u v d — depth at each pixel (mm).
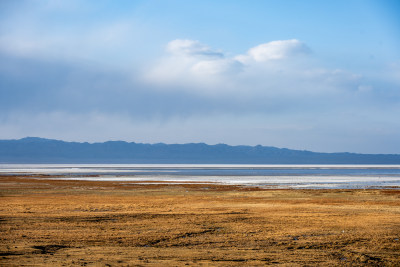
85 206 34906
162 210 32219
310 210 32062
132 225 25062
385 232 22797
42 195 48156
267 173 132250
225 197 44969
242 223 25859
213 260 16312
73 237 21219
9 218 27453
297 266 15562
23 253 17266
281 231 23203
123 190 56219
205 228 24125
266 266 15445
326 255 17594
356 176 109188
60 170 158625
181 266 15148
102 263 15438
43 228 23844
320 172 146375
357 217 28156
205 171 154875
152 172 139875
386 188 62344
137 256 16891
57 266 14844
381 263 16375
